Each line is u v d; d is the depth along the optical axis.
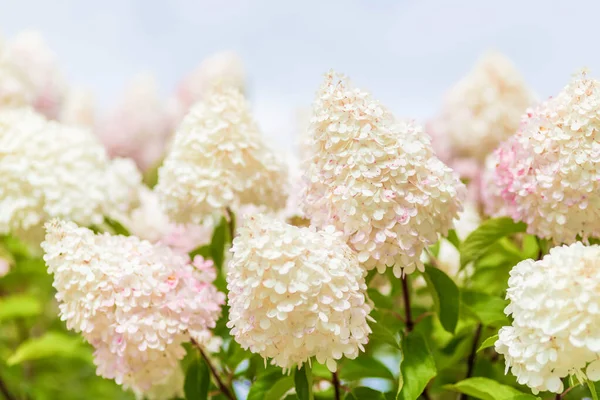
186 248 1.66
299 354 1.25
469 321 1.49
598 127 1.32
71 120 2.90
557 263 1.19
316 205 1.32
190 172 1.47
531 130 1.36
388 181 1.29
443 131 2.20
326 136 1.30
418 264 1.30
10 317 1.95
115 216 1.75
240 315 1.25
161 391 1.56
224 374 1.54
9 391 1.96
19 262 1.99
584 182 1.31
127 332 1.34
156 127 2.99
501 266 1.58
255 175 1.48
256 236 1.23
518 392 1.36
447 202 1.32
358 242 1.29
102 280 1.34
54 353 1.84
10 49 2.66
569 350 1.18
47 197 1.61
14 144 1.63
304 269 1.23
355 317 1.24
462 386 1.39
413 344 1.37
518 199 1.37
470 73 2.25
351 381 1.55
